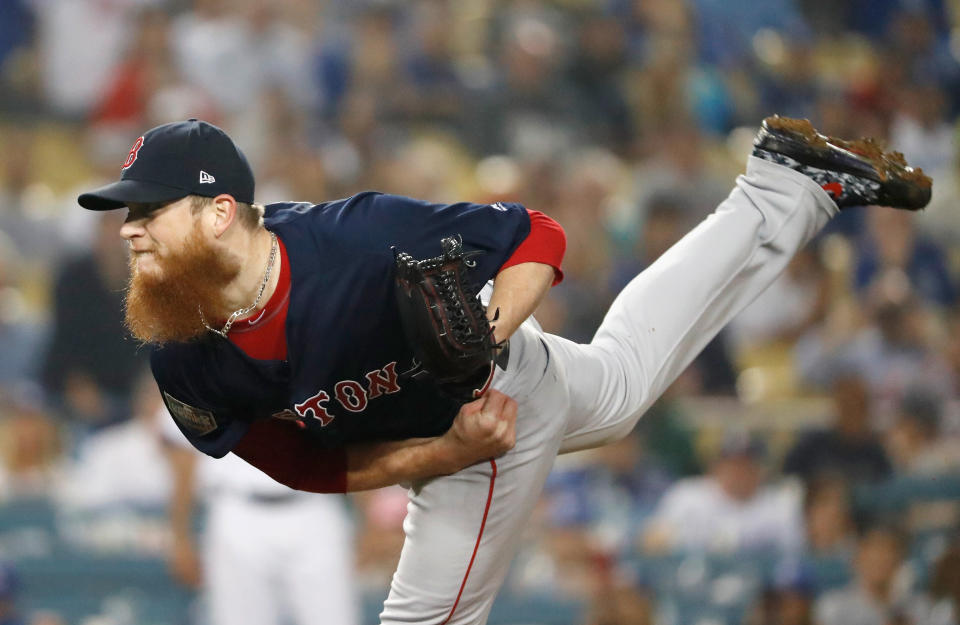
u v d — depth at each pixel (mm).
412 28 40000
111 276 28312
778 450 29750
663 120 40219
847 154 13367
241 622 22938
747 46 45250
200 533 25344
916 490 27641
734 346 34031
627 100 40656
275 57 37219
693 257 13445
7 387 28625
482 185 34656
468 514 12445
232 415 12008
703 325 13492
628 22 43562
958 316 33281
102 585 25141
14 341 29562
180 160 10891
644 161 38156
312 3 39031
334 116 37656
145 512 25766
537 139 38469
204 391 11734
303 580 22781
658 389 13398
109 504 25734
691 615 25141
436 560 12539
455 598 12695
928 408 30016
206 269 10930
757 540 26172
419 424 12336
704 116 41938
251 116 34906
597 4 44031
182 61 36656
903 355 32625
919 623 25000
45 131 36281
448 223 11453
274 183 32781
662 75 40500
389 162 34844
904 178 13391
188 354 11531
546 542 25688
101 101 36000
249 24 37375
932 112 43625
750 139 42031
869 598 25219
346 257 11203
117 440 26266
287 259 11227
